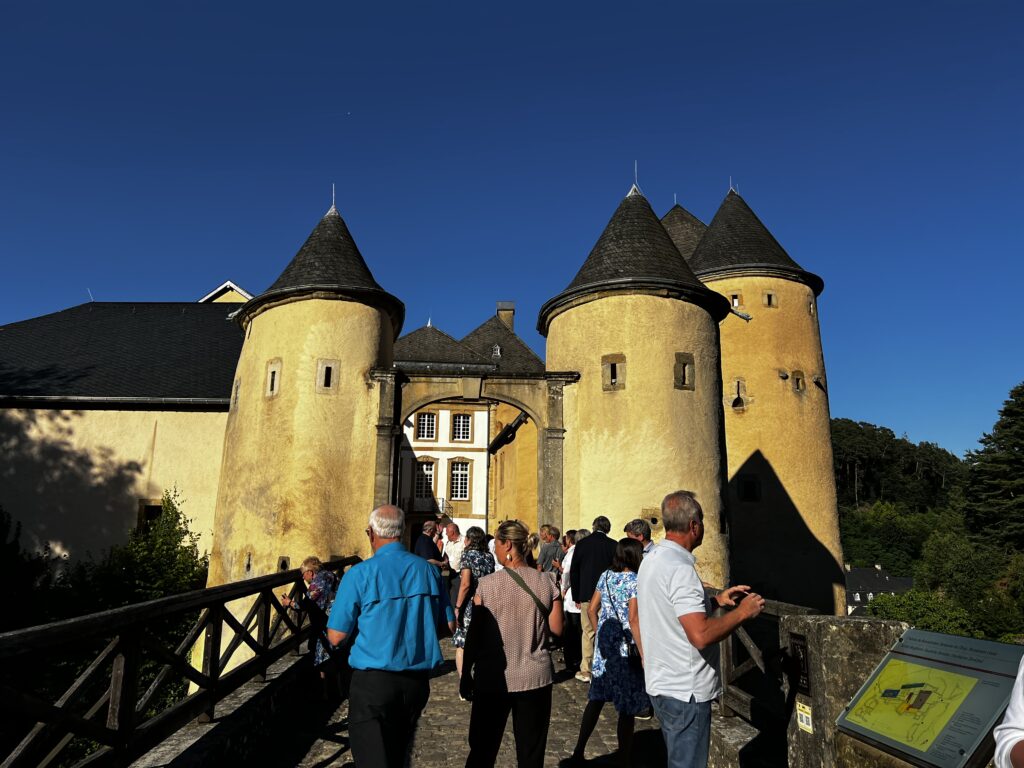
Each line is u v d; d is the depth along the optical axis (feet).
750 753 15.42
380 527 13.61
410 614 12.80
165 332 76.79
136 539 56.34
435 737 20.66
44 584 53.42
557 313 52.21
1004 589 121.70
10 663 11.49
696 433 47.50
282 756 18.75
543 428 47.93
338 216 53.93
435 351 99.09
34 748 11.03
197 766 15.07
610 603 17.34
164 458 64.75
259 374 49.01
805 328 70.64
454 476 122.93
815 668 11.45
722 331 69.92
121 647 13.74
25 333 75.20
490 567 22.00
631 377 47.19
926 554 146.20
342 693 25.21
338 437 46.42
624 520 44.91
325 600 26.40
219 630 18.75
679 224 84.28
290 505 44.78
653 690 12.01
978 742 8.14
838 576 66.95
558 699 24.85
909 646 10.64
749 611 11.15
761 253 71.31
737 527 65.92
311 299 48.67
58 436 64.54
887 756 9.60
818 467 68.39
